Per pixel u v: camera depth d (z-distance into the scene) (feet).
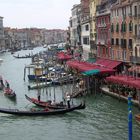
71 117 120.37
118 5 180.04
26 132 107.04
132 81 133.28
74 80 188.24
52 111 121.80
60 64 283.79
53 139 99.96
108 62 192.75
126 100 135.33
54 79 193.88
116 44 187.52
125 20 173.17
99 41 217.77
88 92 158.20
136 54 162.91
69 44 440.86
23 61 394.32
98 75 170.40
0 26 628.28
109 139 97.30
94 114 123.03
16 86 201.46
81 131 105.50
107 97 150.30
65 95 152.46
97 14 220.43
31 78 221.87
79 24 320.91
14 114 122.62
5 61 399.85
